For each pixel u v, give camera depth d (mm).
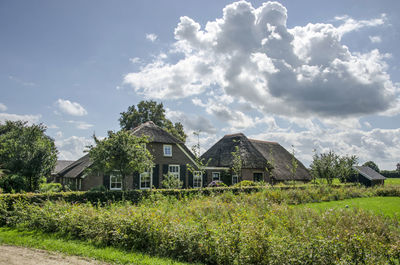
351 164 28688
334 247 6152
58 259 6547
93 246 7738
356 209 11227
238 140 34094
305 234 7180
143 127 27016
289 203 16875
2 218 10570
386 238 7859
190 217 9148
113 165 17266
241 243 6609
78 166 26859
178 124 47594
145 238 7645
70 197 13797
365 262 5934
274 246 6371
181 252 7113
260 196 15117
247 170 30797
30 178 19781
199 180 28672
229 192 15828
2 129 36312
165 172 26375
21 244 7812
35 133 21172
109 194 14930
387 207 15648
